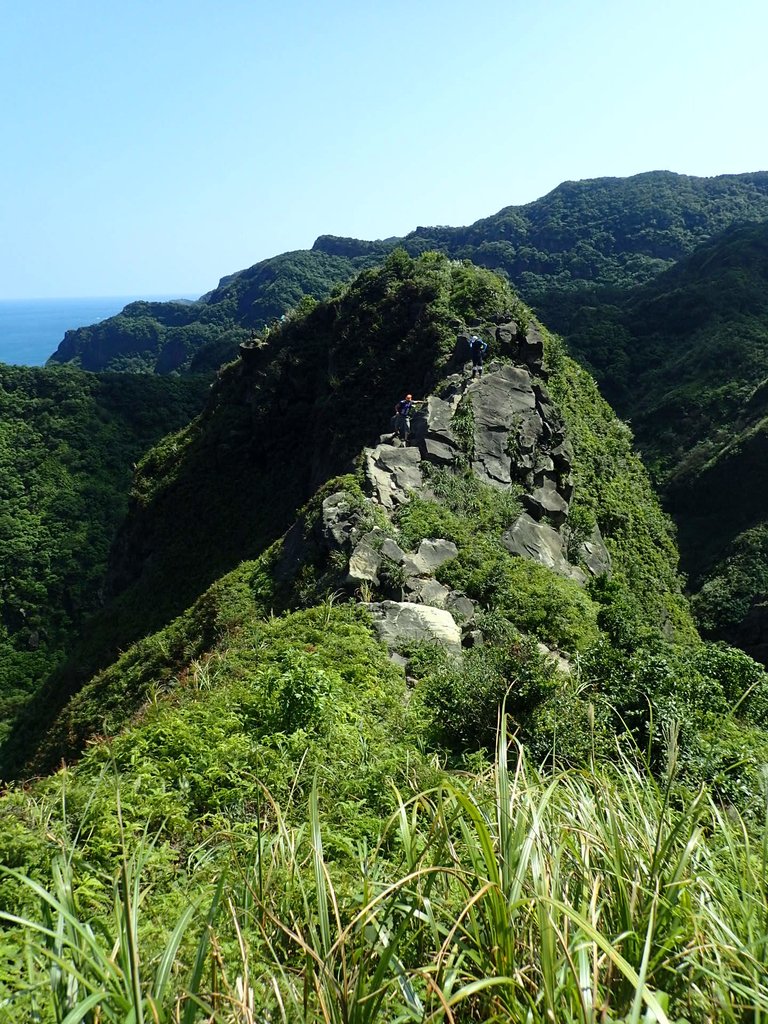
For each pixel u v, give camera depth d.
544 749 8.15
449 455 22.06
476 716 8.76
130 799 6.27
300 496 36.72
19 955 3.90
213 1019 2.68
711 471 54.44
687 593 46.19
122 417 80.88
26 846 5.22
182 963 3.56
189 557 38.00
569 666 13.02
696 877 3.25
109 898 4.48
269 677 8.69
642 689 9.52
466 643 13.41
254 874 3.94
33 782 8.60
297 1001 2.97
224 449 40.94
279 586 18.05
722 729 10.52
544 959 2.62
